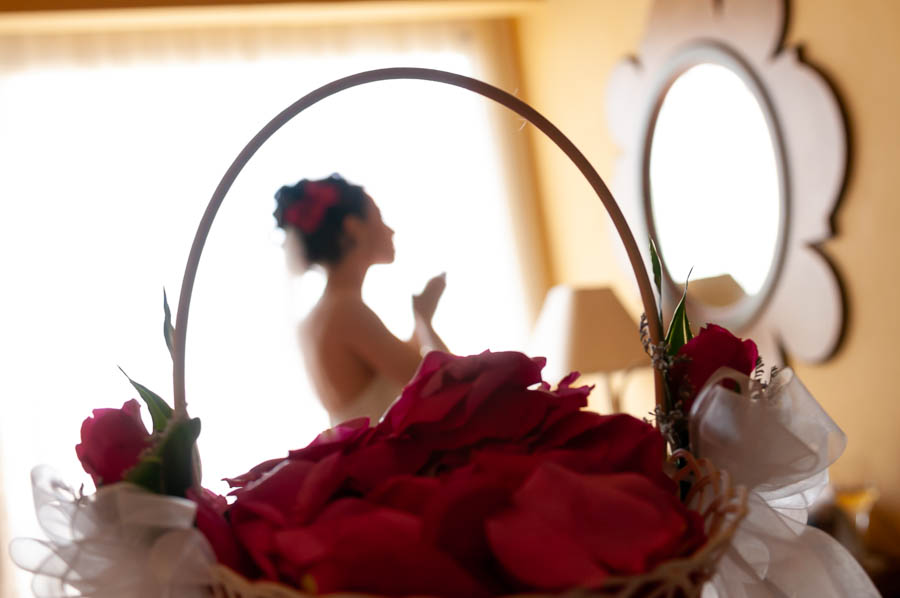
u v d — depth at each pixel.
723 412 0.57
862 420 1.83
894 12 1.64
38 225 2.82
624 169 2.66
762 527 0.59
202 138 2.94
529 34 3.21
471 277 3.17
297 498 0.52
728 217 2.18
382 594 0.43
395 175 3.10
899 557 1.71
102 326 2.83
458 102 3.17
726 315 2.21
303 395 2.88
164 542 0.49
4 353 2.78
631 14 2.60
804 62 1.88
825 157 1.83
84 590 0.53
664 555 0.44
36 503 0.57
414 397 0.56
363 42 3.11
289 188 1.87
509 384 0.56
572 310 2.41
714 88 2.20
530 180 3.24
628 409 2.83
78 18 2.74
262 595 0.45
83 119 2.86
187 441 0.55
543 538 0.43
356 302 1.84
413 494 0.49
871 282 1.76
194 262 0.61
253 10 2.82
